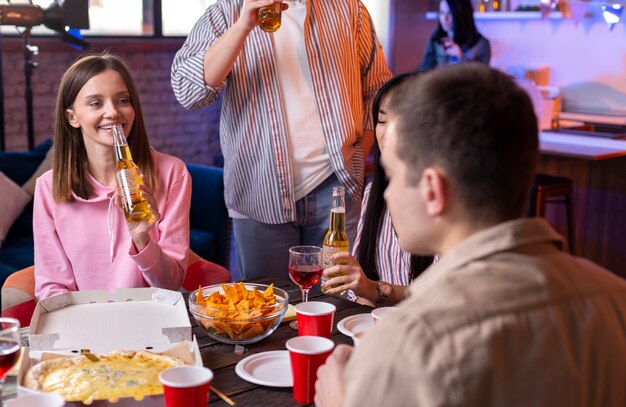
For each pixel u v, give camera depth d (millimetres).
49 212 2150
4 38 4938
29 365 1366
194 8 5898
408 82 960
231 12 2500
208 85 2404
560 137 4465
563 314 864
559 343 838
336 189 1780
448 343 799
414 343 804
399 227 965
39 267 2143
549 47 5199
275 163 2475
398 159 933
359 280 1752
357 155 2613
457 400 781
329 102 2480
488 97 879
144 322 1586
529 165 897
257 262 2617
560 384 830
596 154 3879
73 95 2057
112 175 2143
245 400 1308
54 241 2141
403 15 6008
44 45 5098
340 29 2508
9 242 3635
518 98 893
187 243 2156
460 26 4949
